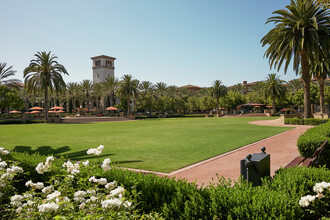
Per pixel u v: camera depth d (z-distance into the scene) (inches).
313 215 131.0
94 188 127.0
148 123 1494.8
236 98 3289.9
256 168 133.6
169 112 3447.3
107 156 380.8
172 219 114.0
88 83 2908.5
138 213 130.8
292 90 3201.3
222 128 938.7
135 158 360.5
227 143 507.5
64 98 3115.2
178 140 572.7
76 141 597.3
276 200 104.3
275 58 1029.8
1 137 719.1
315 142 254.1
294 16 924.0
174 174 267.4
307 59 968.3
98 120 2166.6
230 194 111.7
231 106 3213.6
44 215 92.8
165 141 558.3
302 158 215.3
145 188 134.2
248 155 133.0
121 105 2908.5
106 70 3814.0
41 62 1796.3
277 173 154.1
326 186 122.0
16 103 2025.1
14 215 119.2
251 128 922.1
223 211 106.7
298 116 1291.8
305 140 263.3
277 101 2736.2
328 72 1171.3
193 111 3846.0
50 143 566.6
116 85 2832.2
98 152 153.3
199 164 315.0
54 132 887.7
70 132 880.3
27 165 208.2
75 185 167.8
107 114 2839.6
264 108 3324.3
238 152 400.2
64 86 1855.3
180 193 117.3
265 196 108.7
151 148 454.3
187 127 1031.6
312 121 1029.2
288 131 772.0
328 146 254.1
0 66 1920.5
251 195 111.6
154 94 3056.1
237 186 121.5
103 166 132.4
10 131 954.1
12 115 2135.8
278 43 964.6
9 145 543.5
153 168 295.9
